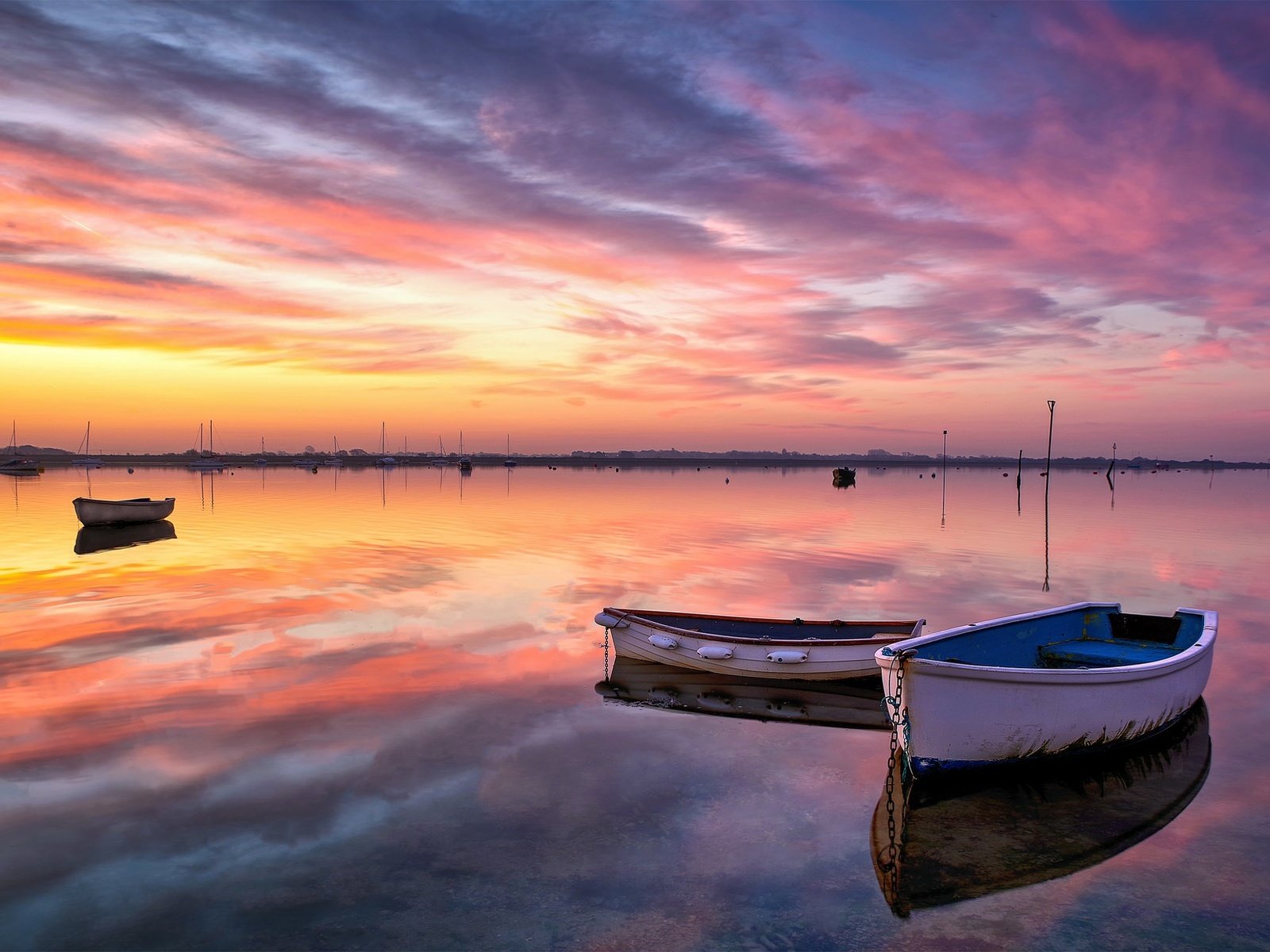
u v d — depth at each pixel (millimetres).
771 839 7660
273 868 7051
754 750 10023
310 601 18828
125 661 13562
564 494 66562
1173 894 6719
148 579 21891
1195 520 42281
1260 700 12062
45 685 12156
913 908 6500
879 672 12766
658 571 23594
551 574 22906
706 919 6336
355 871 7004
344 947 5961
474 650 14547
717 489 76562
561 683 12734
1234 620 17359
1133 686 9477
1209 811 8320
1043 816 8195
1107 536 34312
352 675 12859
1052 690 8836
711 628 14562
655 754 9867
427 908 6461
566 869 7078
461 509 48500
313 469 151375
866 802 8531
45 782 8742
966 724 8539
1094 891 6770
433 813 8125
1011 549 29500
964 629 10594
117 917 6316
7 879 6840
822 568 24406
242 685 12258
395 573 23094
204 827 7766
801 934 6141
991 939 6086
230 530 35500
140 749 9703
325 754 9641
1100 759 9484
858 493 71625
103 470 151250
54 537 32656
